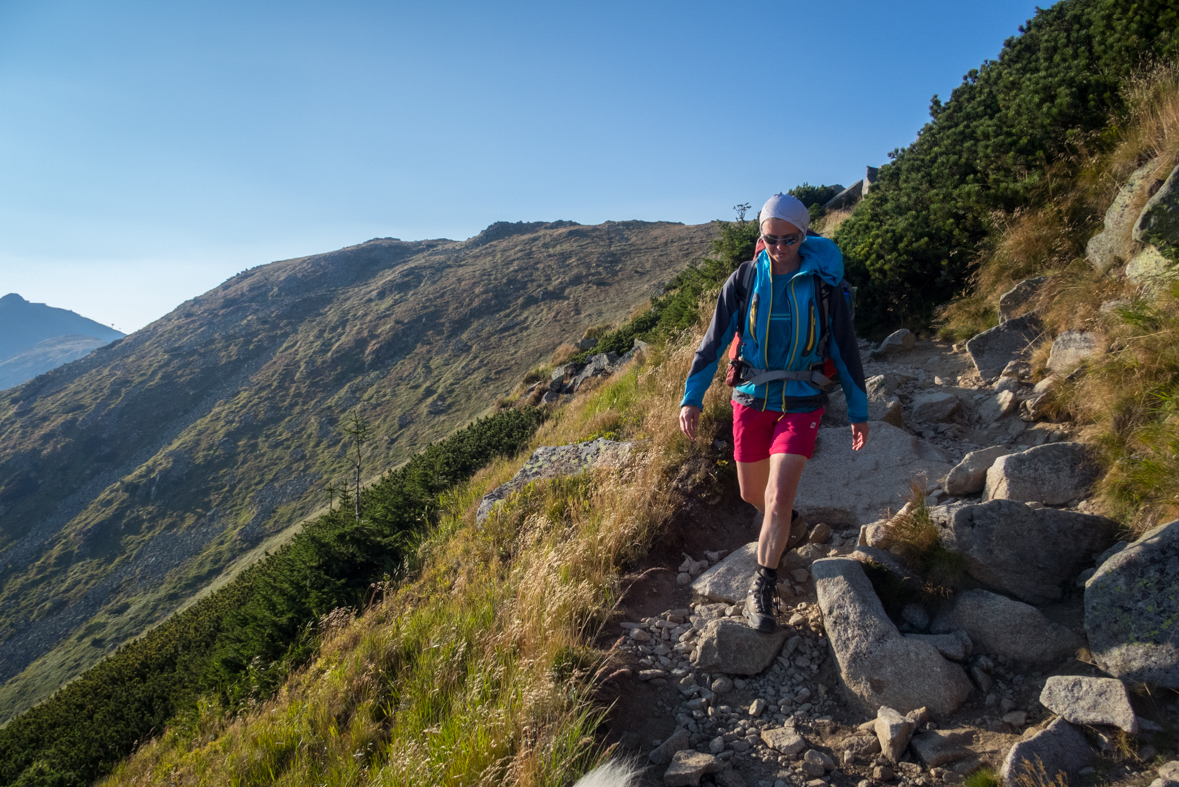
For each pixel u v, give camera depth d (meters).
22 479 81.12
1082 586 2.54
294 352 102.25
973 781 1.96
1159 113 4.83
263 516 64.88
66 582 62.19
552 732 2.32
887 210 7.88
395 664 3.49
